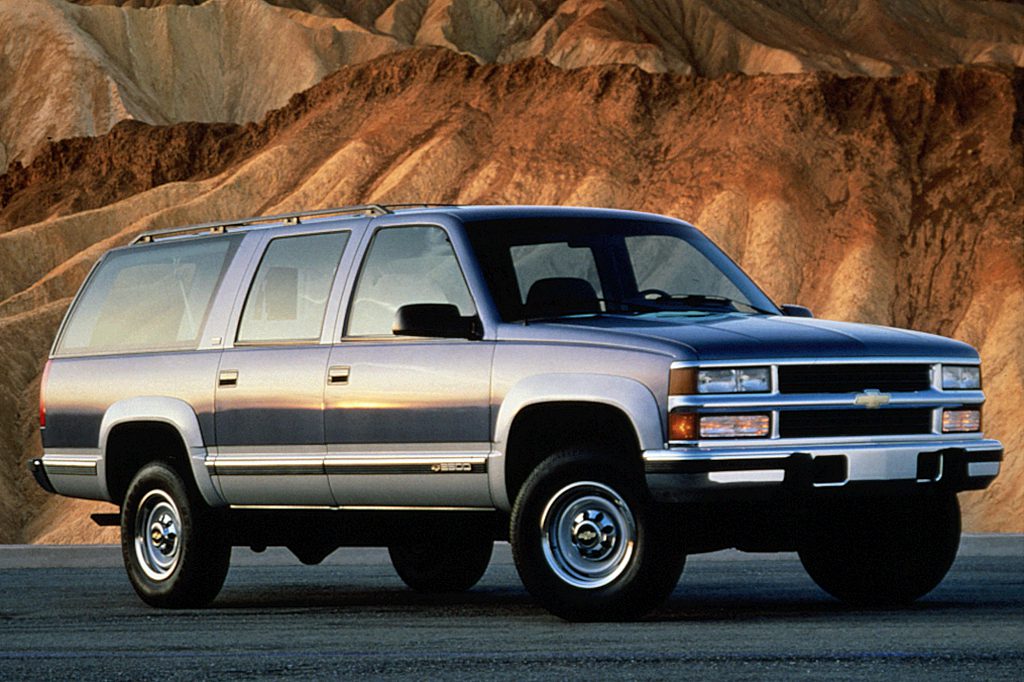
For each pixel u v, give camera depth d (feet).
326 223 45.24
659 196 401.90
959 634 34.17
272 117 538.47
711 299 43.37
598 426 39.50
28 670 31.12
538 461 40.34
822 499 37.86
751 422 37.40
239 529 46.75
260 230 46.83
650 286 43.47
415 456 40.96
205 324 46.75
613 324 39.68
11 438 328.90
